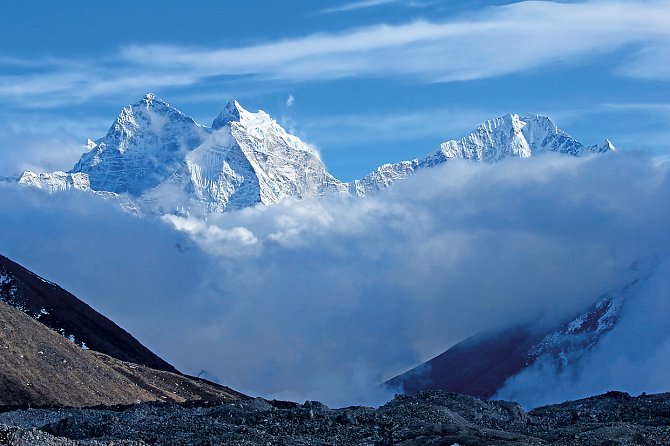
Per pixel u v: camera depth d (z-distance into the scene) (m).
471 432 82.94
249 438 85.38
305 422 93.31
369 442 84.38
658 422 90.31
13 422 104.56
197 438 87.19
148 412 104.06
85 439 85.81
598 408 103.12
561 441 81.44
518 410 101.81
